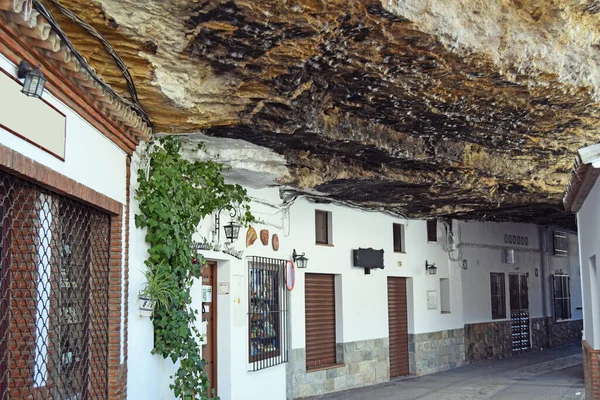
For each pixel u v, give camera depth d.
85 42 5.32
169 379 7.59
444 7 6.07
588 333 10.23
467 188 12.02
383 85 7.27
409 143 9.66
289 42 5.79
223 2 5.06
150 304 6.97
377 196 12.40
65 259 5.31
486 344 18.52
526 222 20.20
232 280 9.41
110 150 6.12
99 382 5.91
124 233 6.52
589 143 10.42
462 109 8.39
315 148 8.91
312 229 12.23
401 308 15.29
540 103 8.33
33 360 4.63
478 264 18.55
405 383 13.79
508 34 6.76
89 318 5.76
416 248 15.76
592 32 7.30
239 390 9.39
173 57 5.75
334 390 12.45
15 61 4.08
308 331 12.13
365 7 5.55
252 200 10.21
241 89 6.59
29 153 4.30
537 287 21.83
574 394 12.29
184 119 6.89
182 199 7.69
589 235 9.31
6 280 4.32
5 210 4.26
